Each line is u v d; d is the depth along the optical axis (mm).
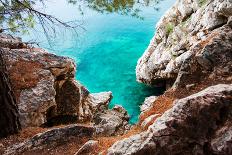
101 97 18312
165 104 10203
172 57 19141
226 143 6949
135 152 7406
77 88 15227
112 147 7922
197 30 17609
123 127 15469
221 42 11578
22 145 10320
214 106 7406
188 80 11234
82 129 10859
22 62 14695
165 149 7328
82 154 8977
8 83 10609
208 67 11297
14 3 10312
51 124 14203
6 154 10086
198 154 7156
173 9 22266
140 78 24625
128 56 31688
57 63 14969
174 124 7422
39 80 13914
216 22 16172
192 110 7461
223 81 10641
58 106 14695
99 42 35594
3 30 10953
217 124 7324
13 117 10977
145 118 9859
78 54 33344
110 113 17594
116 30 38750
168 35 21766
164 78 21641
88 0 10438
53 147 10258
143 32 37594
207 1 18016
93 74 29078
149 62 22844
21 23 11023
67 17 46938
